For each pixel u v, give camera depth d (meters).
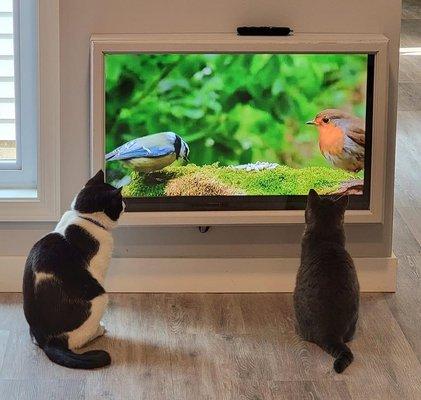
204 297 5.32
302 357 4.97
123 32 5.16
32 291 4.92
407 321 5.19
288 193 5.22
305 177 5.21
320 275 4.97
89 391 4.80
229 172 5.19
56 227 5.06
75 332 4.93
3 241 5.30
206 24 5.18
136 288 5.34
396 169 6.42
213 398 4.78
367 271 5.36
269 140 5.18
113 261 5.31
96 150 5.14
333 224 5.05
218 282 5.34
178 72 5.12
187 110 5.15
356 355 4.99
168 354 4.98
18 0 5.23
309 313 4.99
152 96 5.14
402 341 5.07
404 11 10.03
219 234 5.31
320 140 5.20
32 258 4.93
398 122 7.00
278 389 4.82
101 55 5.08
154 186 5.19
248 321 5.17
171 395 4.79
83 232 4.95
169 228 5.30
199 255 5.33
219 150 5.18
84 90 5.19
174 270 5.33
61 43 5.16
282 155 5.20
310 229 5.07
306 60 5.14
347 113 5.18
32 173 5.36
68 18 5.14
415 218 5.95
